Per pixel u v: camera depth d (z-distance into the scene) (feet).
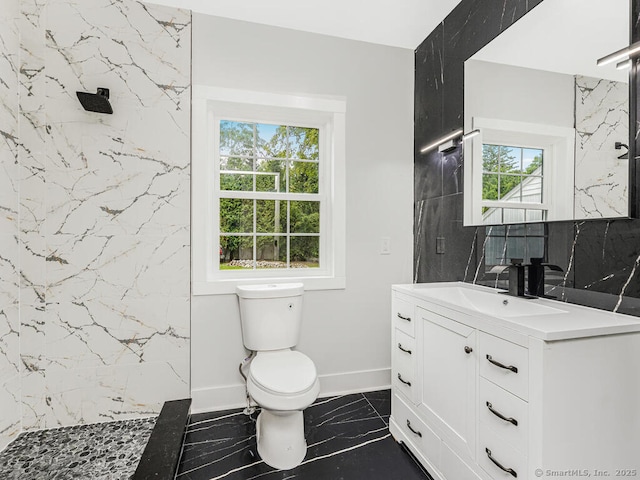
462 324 4.37
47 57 6.16
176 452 5.34
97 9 6.36
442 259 7.33
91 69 6.33
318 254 8.12
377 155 8.05
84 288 6.38
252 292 6.50
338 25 7.33
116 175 6.49
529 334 3.37
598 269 4.35
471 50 6.41
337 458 5.57
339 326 7.84
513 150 5.51
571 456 3.35
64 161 6.25
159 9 6.66
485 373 3.98
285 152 7.92
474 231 6.45
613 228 4.19
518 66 5.42
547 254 5.04
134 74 6.54
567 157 4.69
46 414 6.24
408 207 8.27
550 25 4.91
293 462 5.38
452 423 4.56
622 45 4.05
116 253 6.52
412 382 5.55
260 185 7.75
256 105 7.23
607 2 4.21
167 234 6.77
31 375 6.16
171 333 6.82
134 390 6.64
